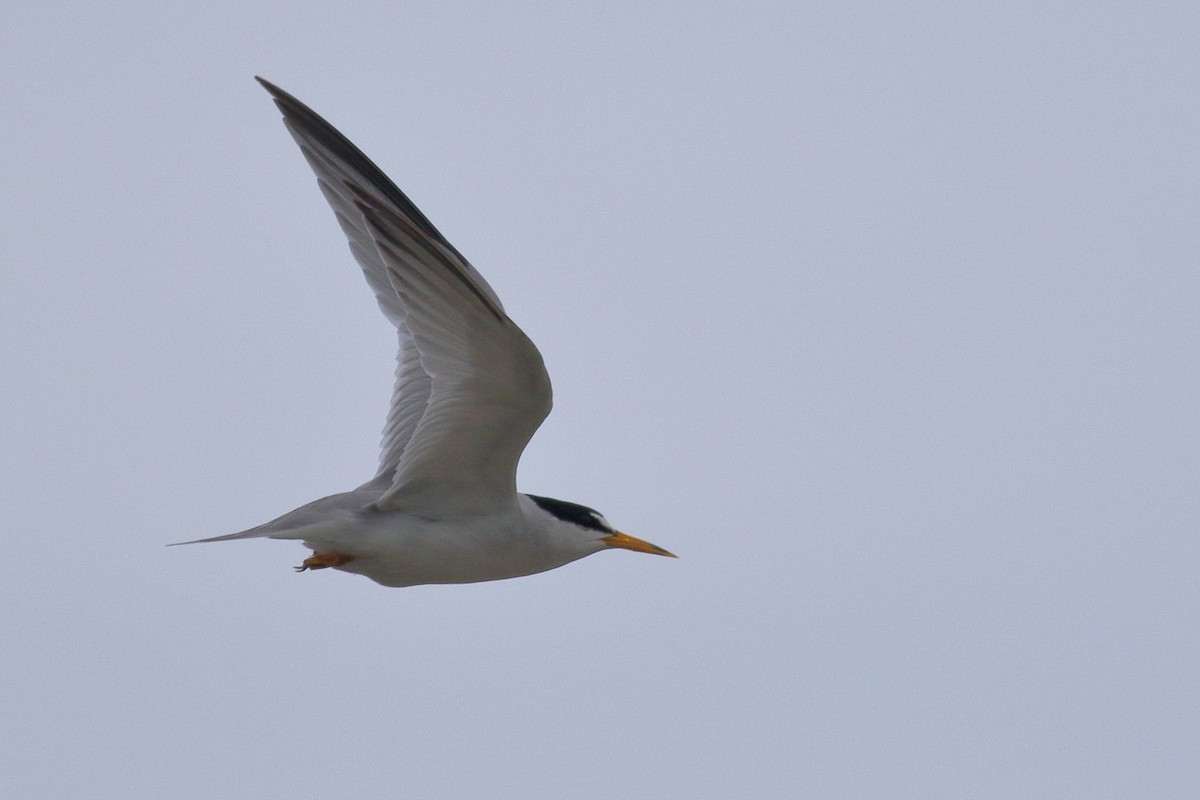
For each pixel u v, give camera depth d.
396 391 13.98
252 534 12.37
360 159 12.58
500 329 11.41
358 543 12.77
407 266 11.70
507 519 13.19
